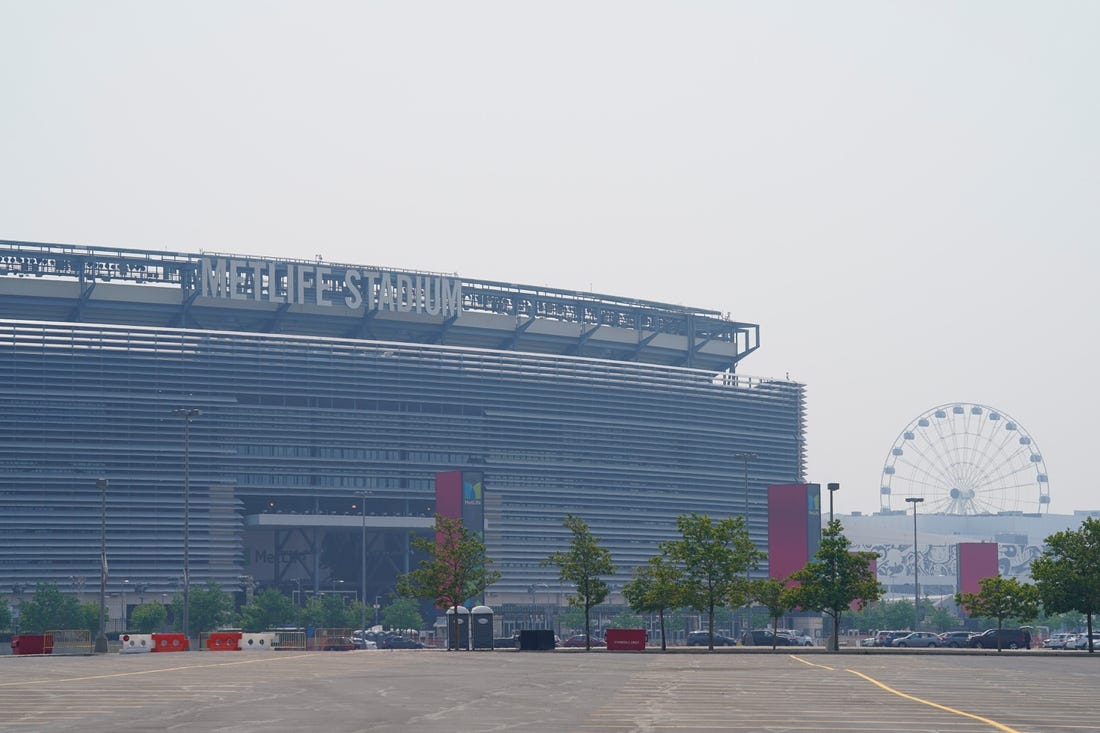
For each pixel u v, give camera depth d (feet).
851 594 370.73
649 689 173.88
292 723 121.49
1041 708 142.82
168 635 391.86
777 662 280.92
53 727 118.62
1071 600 345.31
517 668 242.58
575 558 379.55
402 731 113.19
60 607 633.20
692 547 380.37
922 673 226.79
